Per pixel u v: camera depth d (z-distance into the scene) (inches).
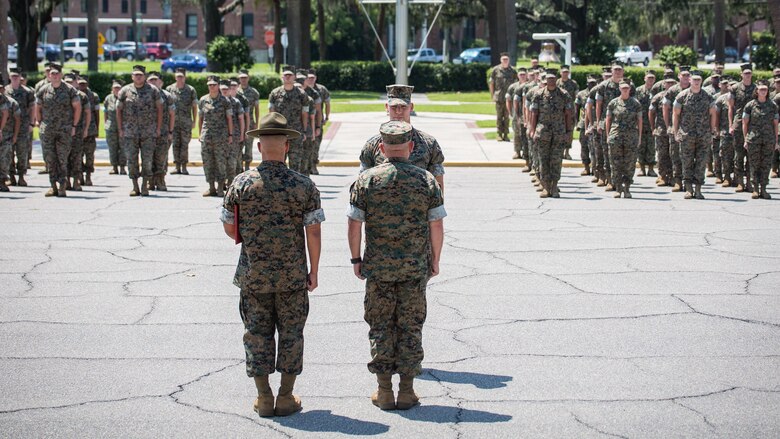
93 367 309.0
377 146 315.3
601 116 759.1
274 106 729.0
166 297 399.2
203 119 699.4
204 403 278.4
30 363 312.5
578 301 394.3
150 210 636.7
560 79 881.5
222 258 479.2
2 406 274.1
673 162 734.5
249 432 256.5
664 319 366.6
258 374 265.4
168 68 3174.2
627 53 3467.0
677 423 262.4
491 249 503.5
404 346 272.4
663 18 2492.6
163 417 266.8
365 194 271.4
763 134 687.7
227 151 702.5
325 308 380.5
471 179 824.9
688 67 726.5
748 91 735.7
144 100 697.6
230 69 2100.1
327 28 2987.2
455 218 607.8
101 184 777.6
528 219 604.1
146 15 4436.5
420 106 1685.5
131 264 463.8
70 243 517.3
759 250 503.2
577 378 299.4
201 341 337.7
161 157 722.8
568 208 652.1
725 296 402.9
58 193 699.4
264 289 264.1
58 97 685.9
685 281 430.9
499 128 1115.3
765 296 402.9
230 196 267.0
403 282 271.6
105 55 3750.0
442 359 319.0
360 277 275.3
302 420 265.6
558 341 338.3
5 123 707.4
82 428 258.4
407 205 269.9
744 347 331.3
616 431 256.7
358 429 258.8
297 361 267.9
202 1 2178.9
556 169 700.7
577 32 2465.6
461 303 390.9
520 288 417.1
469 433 255.4
